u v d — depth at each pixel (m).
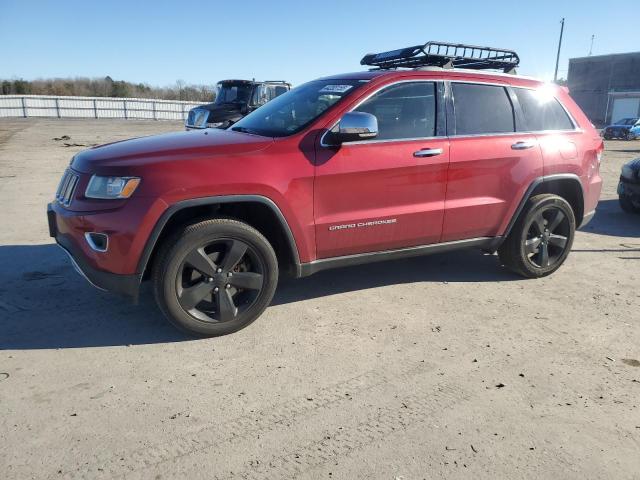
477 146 4.43
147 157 3.42
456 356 3.50
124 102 44.41
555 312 4.26
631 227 7.45
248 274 3.71
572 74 59.72
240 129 4.36
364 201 4.00
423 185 4.22
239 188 3.50
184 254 3.46
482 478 2.37
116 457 2.46
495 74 4.73
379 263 5.44
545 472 2.42
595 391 3.10
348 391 3.06
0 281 4.68
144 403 2.90
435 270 5.25
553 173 4.86
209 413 2.82
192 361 3.37
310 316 4.09
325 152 3.80
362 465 2.45
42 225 6.80
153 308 4.16
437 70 4.36
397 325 3.96
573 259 5.74
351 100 3.95
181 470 2.39
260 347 3.57
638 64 53.88
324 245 3.95
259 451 2.53
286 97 4.65
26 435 2.60
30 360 3.33
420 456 2.51
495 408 2.91
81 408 2.84
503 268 5.35
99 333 3.72
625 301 4.52
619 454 2.55
